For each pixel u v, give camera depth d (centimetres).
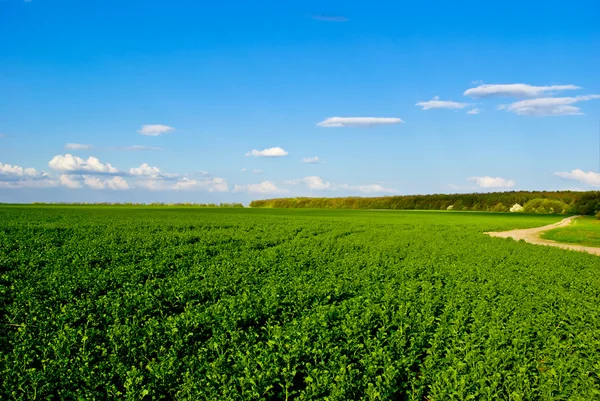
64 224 4972
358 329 1446
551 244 4969
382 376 1206
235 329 1512
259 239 4116
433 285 2258
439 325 1544
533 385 1145
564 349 1354
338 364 1221
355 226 6084
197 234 4316
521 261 3098
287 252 3253
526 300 1922
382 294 2003
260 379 1126
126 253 2944
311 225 5938
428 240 4416
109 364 1239
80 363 1228
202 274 2372
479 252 3556
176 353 1305
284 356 1232
